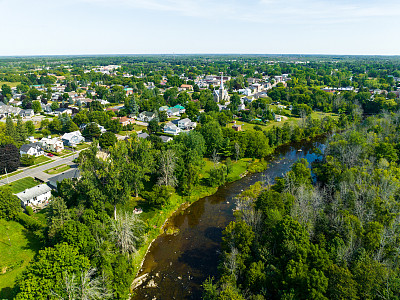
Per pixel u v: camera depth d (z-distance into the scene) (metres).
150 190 109.00
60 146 154.25
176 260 77.12
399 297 49.62
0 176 118.69
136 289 67.25
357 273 53.44
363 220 73.81
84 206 80.75
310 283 51.59
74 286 51.41
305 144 177.62
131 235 70.38
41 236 72.50
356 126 177.25
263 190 98.06
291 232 62.47
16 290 54.06
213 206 105.38
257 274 57.69
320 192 94.25
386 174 94.31
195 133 137.50
